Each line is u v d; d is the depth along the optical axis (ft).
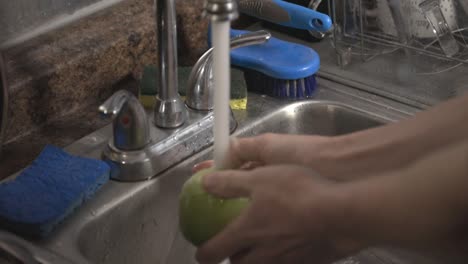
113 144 2.44
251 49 2.97
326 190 1.34
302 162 1.71
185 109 2.58
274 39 3.05
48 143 2.56
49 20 2.82
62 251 2.08
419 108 2.87
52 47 2.72
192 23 3.18
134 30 2.90
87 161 2.34
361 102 2.94
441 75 3.01
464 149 1.19
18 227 2.09
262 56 2.91
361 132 1.68
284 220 1.39
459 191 1.16
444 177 1.18
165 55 2.41
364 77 3.09
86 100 2.80
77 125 2.68
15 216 2.08
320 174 1.54
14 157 2.48
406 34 3.03
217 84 1.73
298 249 1.47
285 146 1.74
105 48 2.78
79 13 2.94
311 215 1.34
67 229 2.18
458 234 1.21
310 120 2.97
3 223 2.11
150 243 2.48
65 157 2.36
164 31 2.35
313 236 1.39
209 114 2.63
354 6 3.07
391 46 3.10
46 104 2.63
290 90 2.94
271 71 2.86
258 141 1.78
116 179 2.41
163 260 2.53
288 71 2.85
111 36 2.84
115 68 2.86
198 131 2.58
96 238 2.27
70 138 2.60
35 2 2.73
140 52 2.94
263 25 3.54
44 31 2.81
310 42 3.41
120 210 2.34
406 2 2.96
